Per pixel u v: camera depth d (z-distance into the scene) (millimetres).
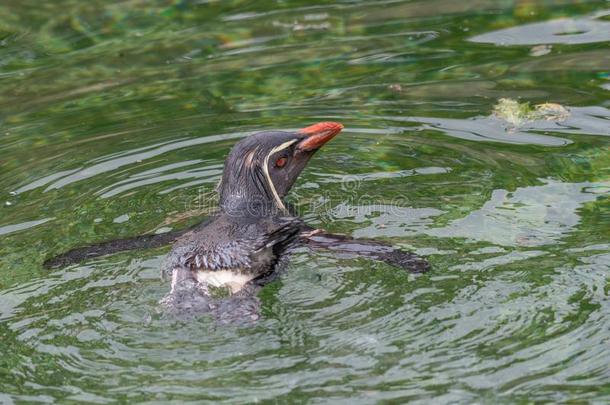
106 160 13383
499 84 15039
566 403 8078
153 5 19219
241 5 18969
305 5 18766
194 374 8633
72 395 8445
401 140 13508
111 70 16547
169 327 9312
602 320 9078
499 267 10102
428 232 11008
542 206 11422
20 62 17031
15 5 19406
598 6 17672
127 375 8672
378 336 9031
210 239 10711
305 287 9930
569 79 15039
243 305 9570
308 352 8852
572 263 10086
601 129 13406
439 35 17031
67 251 10914
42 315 9633
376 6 18500
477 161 12727
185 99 15328
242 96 15281
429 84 15242
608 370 8461
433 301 9531
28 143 14062
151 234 11266
